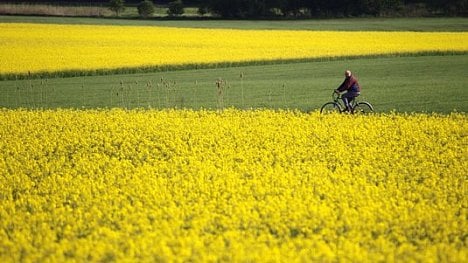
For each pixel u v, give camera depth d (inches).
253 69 3683.6
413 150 1510.8
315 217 983.6
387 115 2048.5
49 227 967.0
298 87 2915.8
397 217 1001.5
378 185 1227.2
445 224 957.8
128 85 3036.4
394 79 3144.7
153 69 3617.1
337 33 5457.7
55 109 2396.7
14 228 985.5
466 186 1189.7
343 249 847.7
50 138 1738.4
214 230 953.5
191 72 3570.4
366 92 2706.7
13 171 1376.7
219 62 3774.6
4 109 2267.5
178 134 1743.4
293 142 1615.4
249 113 2084.2
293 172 1307.8
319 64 3865.7
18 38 5002.5
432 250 856.9
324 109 2298.2
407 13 7780.5
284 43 4731.8
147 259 818.8
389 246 887.7
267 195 1114.7
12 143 1675.7
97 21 7047.2
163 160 1460.4
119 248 874.1
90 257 844.6
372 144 1589.6
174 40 4921.3
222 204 1059.3
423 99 2482.8
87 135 1775.3
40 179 1338.6
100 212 1013.2
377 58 4092.0
